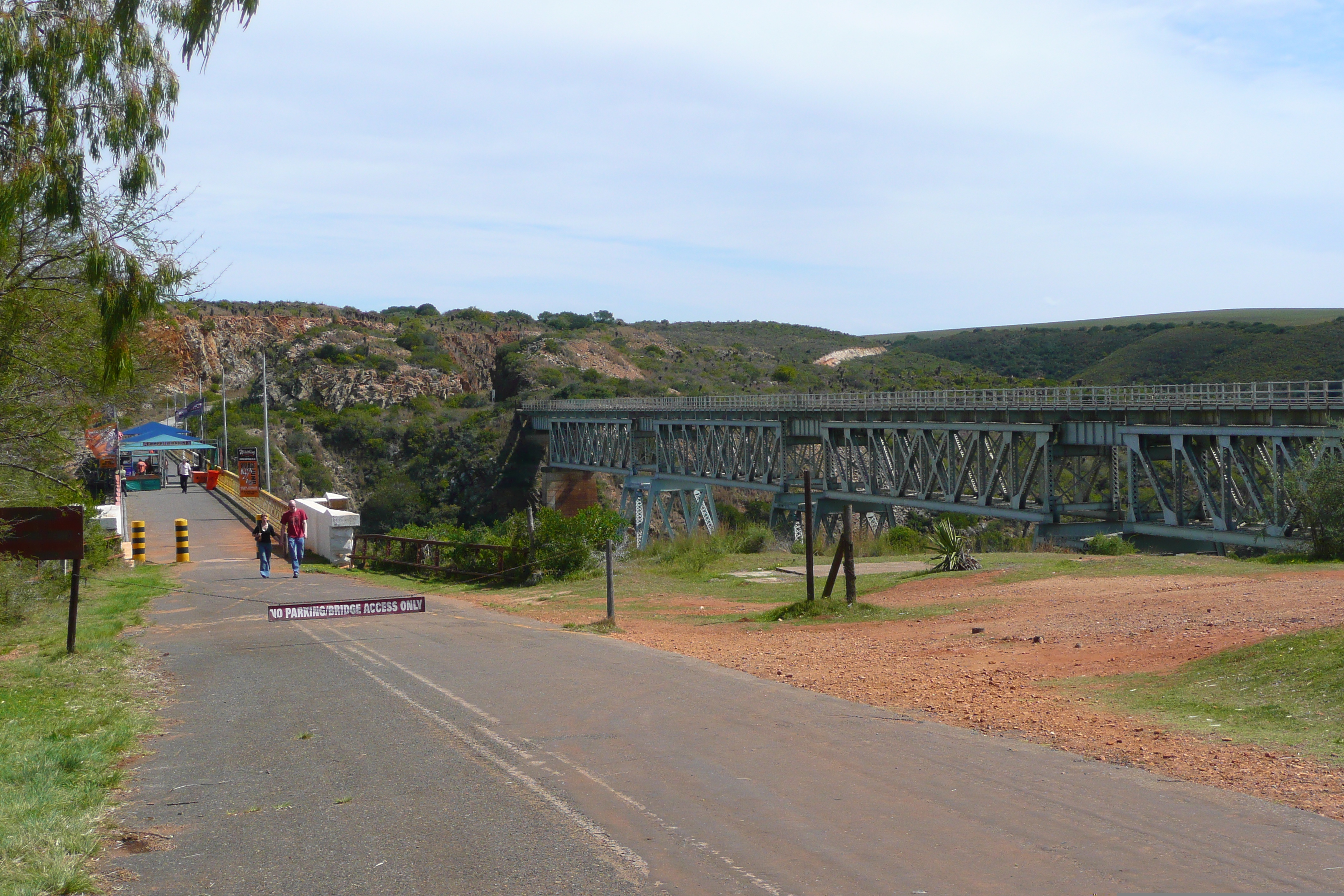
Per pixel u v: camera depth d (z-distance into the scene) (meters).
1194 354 122.88
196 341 124.50
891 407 62.38
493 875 5.52
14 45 10.84
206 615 19.17
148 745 8.73
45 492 16.41
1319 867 5.41
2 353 12.87
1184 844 5.79
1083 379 124.50
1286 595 15.53
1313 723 8.32
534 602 21.58
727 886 5.29
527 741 8.56
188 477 58.81
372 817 6.59
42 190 11.21
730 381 146.62
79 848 5.93
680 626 17.44
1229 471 41.56
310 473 106.06
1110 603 16.56
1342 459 30.61
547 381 134.88
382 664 12.84
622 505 91.31
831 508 66.94
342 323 164.12
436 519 105.44
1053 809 6.47
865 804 6.64
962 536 26.06
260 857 5.88
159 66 12.21
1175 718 8.92
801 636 15.50
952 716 9.41
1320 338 114.88
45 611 18.22
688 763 7.72
